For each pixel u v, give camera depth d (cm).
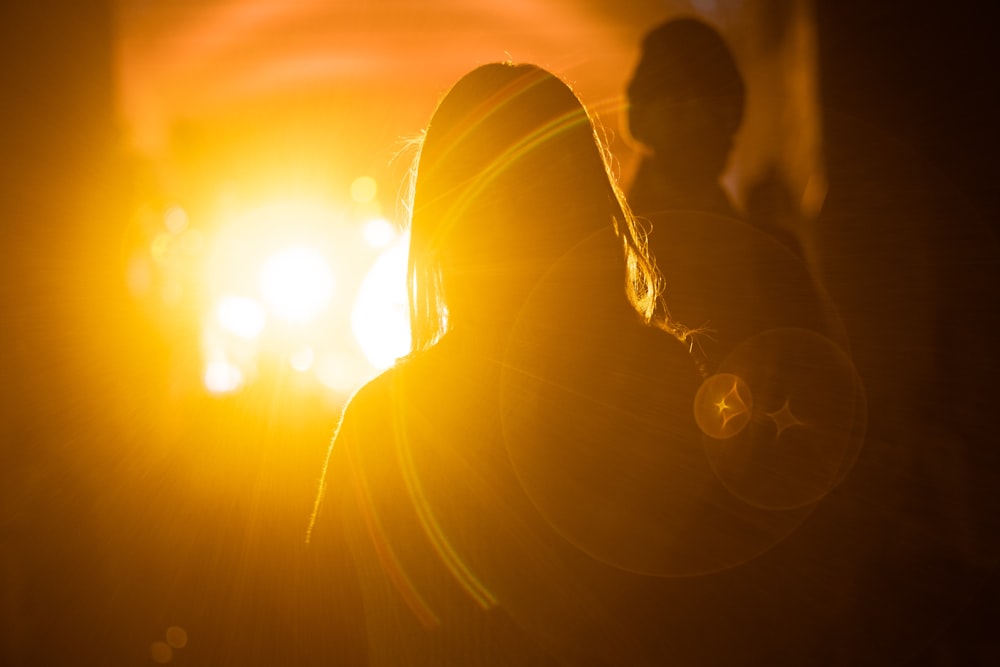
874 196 375
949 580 308
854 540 289
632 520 131
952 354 357
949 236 364
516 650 129
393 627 134
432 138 143
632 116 297
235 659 389
